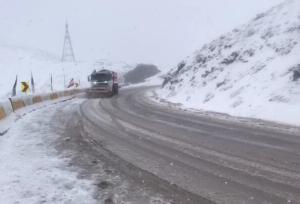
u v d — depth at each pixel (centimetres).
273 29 2373
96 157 941
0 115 1592
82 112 1970
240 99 1884
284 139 1098
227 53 2577
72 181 738
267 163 839
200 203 611
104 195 655
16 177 769
